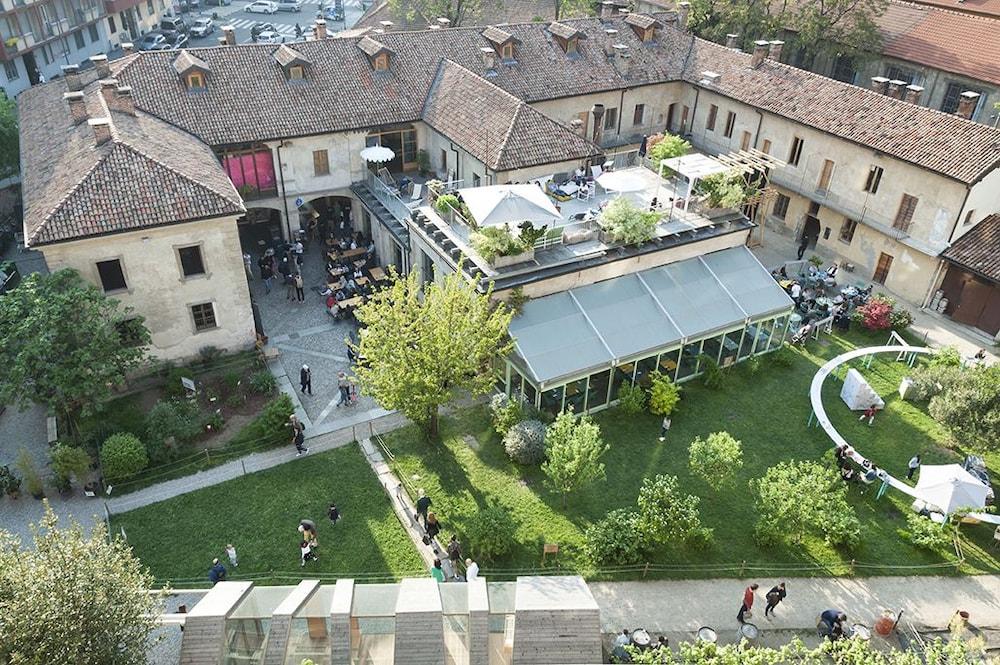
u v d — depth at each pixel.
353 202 45.56
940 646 17.67
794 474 26.77
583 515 27.64
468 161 41.12
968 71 51.28
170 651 21.09
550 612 20.70
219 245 32.44
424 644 19.42
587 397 32.53
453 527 26.95
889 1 55.41
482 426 32.06
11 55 60.78
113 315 29.36
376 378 28.47
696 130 52.94
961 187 37.44
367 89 43.66
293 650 19.47
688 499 25.91
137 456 28.25
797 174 46.12
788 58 60.53
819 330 39.56
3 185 50.53
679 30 54.91
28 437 30.89
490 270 32.34
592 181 39.91
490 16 70.00
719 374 34.53
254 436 30.80
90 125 33.03
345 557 25.77
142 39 81.69
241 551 25.86
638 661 18.52
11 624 16.00
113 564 17.98
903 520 28.05
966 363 35.19
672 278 36.00
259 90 41.47
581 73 49.09
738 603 24.66
